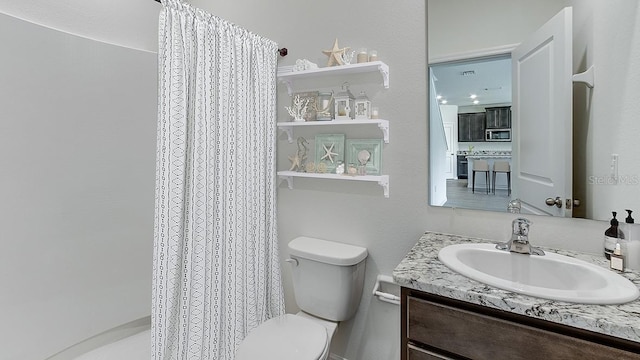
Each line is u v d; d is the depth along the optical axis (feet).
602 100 3.89
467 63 4.73
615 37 3.78
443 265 3.73
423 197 5.17
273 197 6.19
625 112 3.76
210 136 4.90
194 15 4.67
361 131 5.70
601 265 3.58
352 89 5.71
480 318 3.07
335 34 5.83
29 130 4.82
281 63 6.49
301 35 6.21
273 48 6.12
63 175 5.25
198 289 4.86
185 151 4.58
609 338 2.56
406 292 3.53
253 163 5.69
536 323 2.84
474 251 4.18
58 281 5.22
